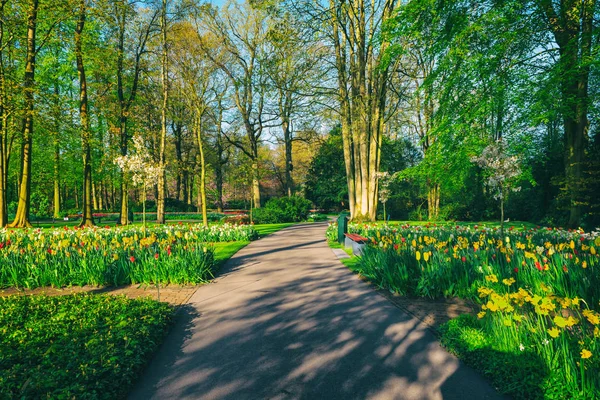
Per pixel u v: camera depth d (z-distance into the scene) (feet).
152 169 40.14
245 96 111.34
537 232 39.99
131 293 23.16
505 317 13.47
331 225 54.60
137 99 89.45
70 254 26.48
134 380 11.89
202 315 18.84
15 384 10.23
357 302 20.57
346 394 11.03
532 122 48.26
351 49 70.13
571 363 10.30
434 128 58.75
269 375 12.31
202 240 48.34
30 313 17.02
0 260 25.25
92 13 64.49
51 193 132.67
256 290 23.57
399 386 11.47
